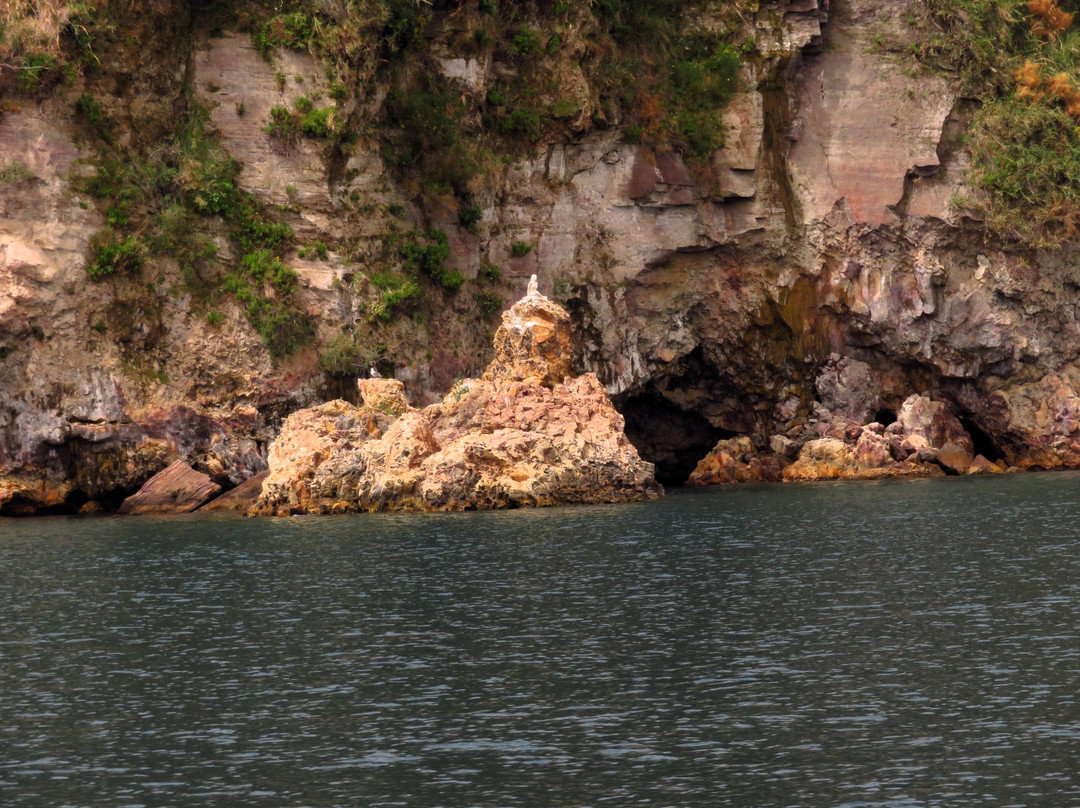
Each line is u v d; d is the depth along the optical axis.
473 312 96.31
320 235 90.88
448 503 77.56
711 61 103.06
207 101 90.19
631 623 43.91
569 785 28.97
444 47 96.12
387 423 83.00
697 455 105.56
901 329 103.00
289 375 88.00
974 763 29.62
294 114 90.31
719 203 102.06
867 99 104.75
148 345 85.81
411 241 93.81
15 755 31.89
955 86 106.19
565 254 99.38
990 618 43.03
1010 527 63.69
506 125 98.12
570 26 99.25
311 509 78.50
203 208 88.50
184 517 79.56
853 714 33.38
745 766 29.89
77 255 84.44
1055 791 27.86
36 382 82.50
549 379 85.38
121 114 88.19
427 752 31.31
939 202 104.06
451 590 50.34
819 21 104.31
